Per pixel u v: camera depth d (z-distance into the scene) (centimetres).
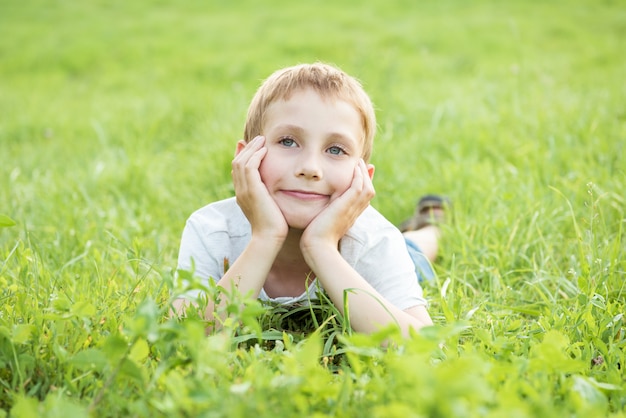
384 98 598
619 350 207
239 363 180
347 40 1103
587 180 373
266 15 1420
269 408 147
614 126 481
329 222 225
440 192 406
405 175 425
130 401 159
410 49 1041
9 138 623
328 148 227
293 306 243
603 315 228
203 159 477
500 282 283
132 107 704
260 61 977
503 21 1241
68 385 171
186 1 1612
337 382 176
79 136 613
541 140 468
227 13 1475
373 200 395
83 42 1180
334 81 230
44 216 373
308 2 1564
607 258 285
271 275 250
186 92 768
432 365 186
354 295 217
